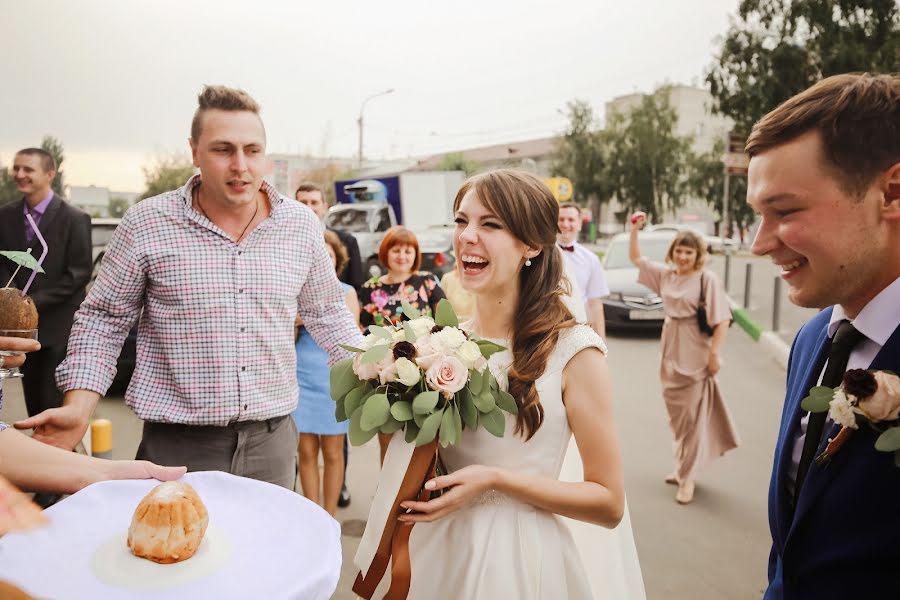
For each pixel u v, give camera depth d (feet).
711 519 13.76
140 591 3.32
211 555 3.68
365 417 4.59
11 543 3.57
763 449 18.20
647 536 12.94
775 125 3.48
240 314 7.73
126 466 4.89
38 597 3.18
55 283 14.23
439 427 4.75
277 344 8.04
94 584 3.34
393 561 4.90
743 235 135.85
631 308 35.50
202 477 4.59
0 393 6.12
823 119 3.30
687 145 141.08
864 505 3.36
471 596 5.17
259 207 8.04
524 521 5.40
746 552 12.34
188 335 7.64
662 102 139.13
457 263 5.78
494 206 5.43
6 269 14.03
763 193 3.53
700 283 14.75
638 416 21.27
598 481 5.33
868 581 3.33
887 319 3.49
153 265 7.58
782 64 56.70
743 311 43.39
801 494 3.63
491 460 5.43
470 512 5.46
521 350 5.56
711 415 14.85
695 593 10.87
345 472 16.16
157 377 7.77
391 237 15.65
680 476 14.82
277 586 3.41
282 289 8.00
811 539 3.56
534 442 5.42
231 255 7.73
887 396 3.17
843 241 3.36
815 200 3.37
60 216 14.26
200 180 7.80
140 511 3.63
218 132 7.34
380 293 15.80
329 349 8.99
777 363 29.84
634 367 28.55
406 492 4.92
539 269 5.74
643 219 15.81
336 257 15.69
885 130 3.20
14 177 13.92
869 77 3.35
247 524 4.12
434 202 57.36
